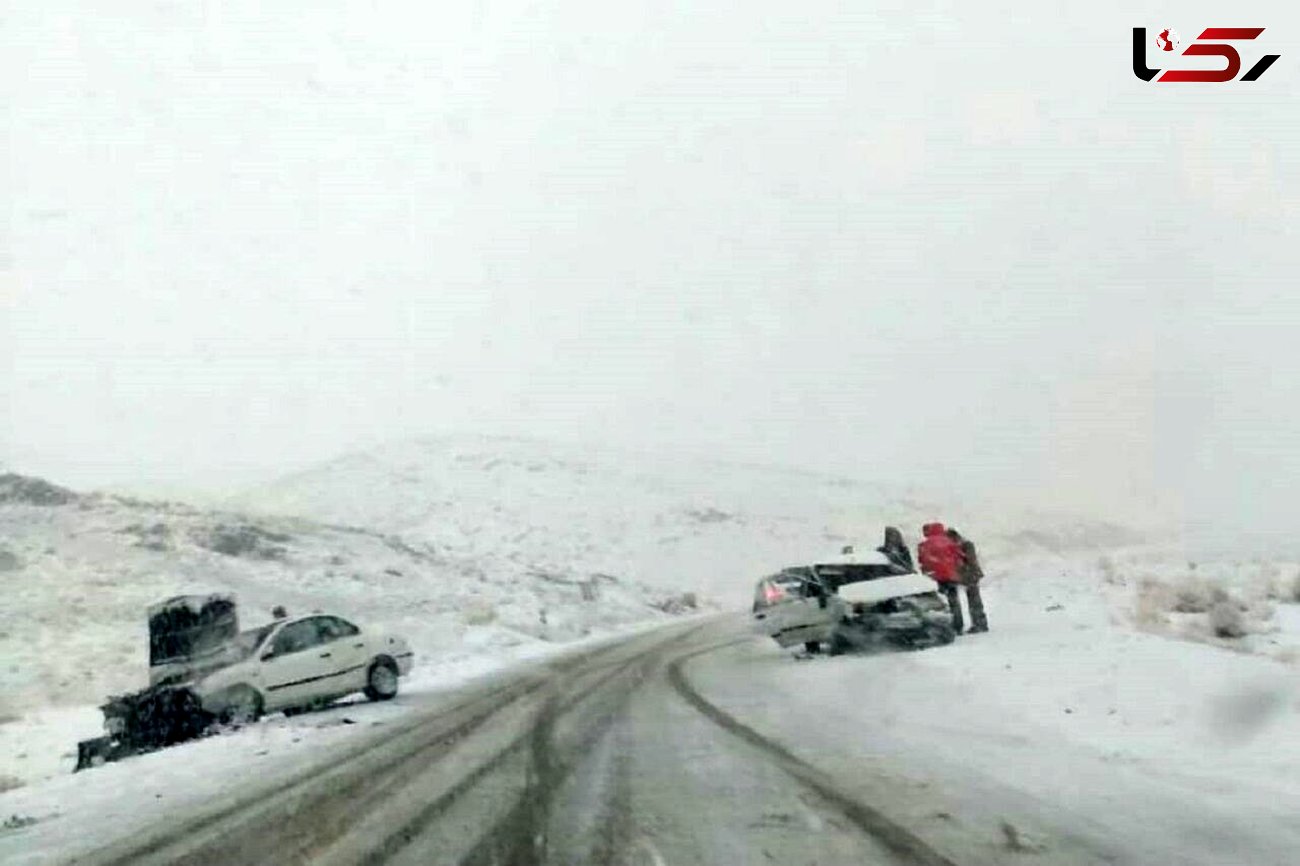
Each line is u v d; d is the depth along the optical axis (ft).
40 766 49.93
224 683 54.19
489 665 87.45
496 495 297.94
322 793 33.04
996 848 21.09
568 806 27.73
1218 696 35.32
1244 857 19.81
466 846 24.30
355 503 283.18
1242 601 62.44
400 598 125.80
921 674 49.16
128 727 50.93
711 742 35.96
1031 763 29.04
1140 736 31.53
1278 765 27.07
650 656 78.18
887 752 32.07
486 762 35.94
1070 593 78.84
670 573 244.22
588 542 261.03
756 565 254.88
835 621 62.80
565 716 46.34
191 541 130.21
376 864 23.35
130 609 97.71
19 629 87.40
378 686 62.34
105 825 31.45
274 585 120.06
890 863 20.62
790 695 47.16
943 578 63.72
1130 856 20.15
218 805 32.83
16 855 27.94
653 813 26.16
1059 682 41.42
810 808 25.50
